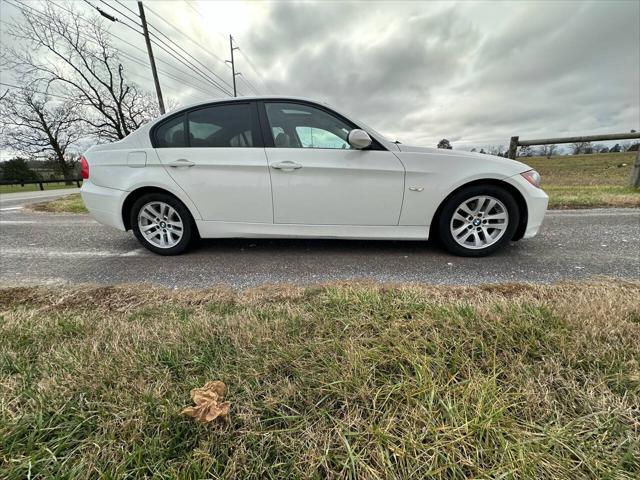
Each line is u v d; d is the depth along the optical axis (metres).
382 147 2.56
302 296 1.92
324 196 2.59
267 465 0.89
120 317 1.69
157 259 2.82
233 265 2.61
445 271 2.37
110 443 0.95
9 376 1.22
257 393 1.11
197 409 1.00
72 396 1.11
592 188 6.08
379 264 2.56
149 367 1.24
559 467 0.86
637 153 5.79
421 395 1.07
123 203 2.84
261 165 2.58
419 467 0.87
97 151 2.90
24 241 3.54
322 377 1.17
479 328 1.41
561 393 1.08
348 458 0.90
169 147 2.72
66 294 2.03
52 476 0.86
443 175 2.53
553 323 1.42
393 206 2.59
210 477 0.86
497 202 2.59
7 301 1.93
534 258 2.61
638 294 1.76
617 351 1.24
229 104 2.69
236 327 1.50
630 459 0.88
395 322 1.49
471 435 0.94
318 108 2.61
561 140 5.79
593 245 2.92
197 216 2.77
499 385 1.12
